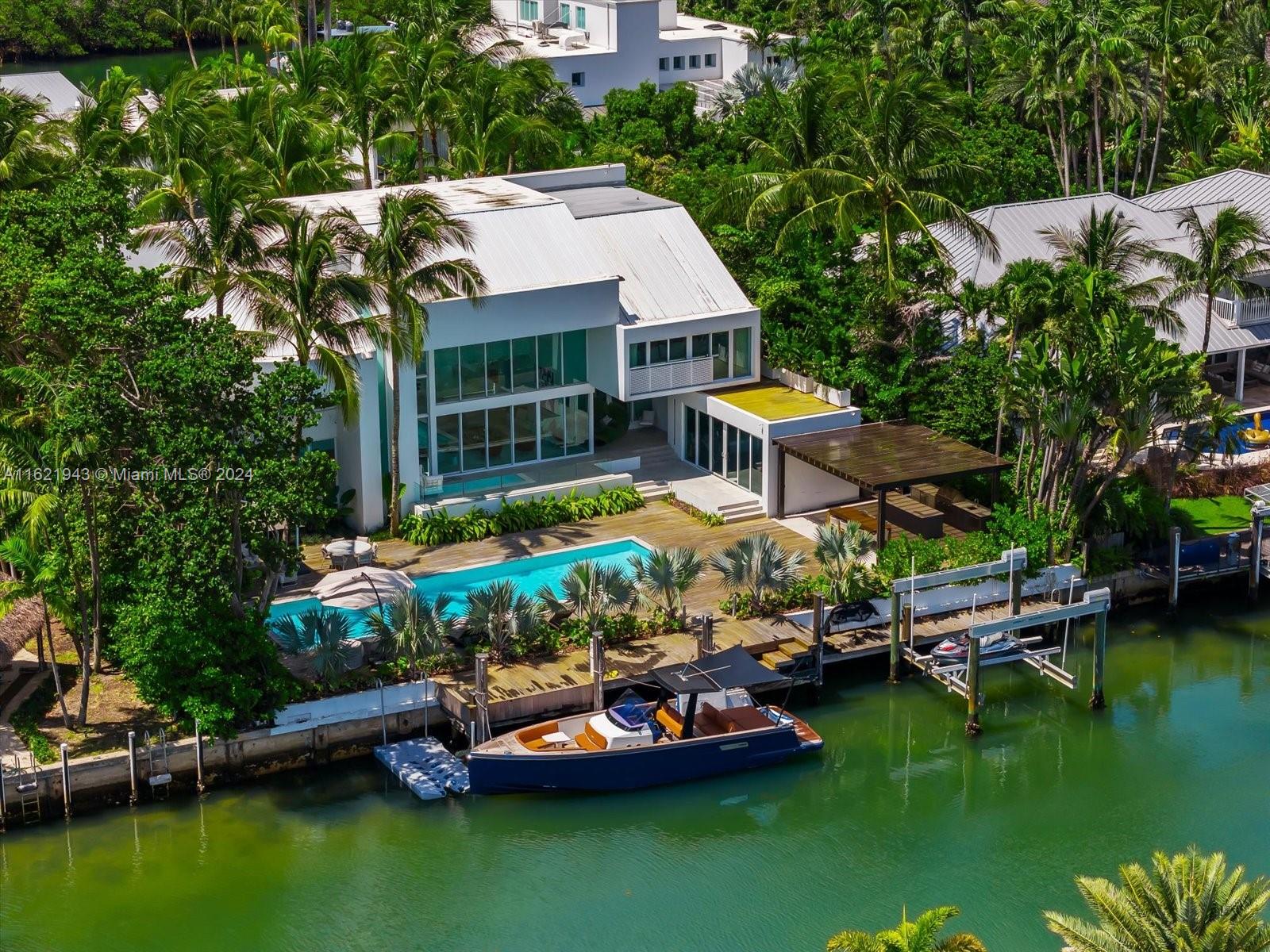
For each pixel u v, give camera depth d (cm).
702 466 7688
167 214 7425
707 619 5944
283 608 6359
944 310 7594
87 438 5234
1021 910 4984
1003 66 11394
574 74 13762
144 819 5400
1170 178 10569
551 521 7169
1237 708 6172
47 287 5616
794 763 5797
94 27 19412
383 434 7119
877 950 3869
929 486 7375
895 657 6222
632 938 4850
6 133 8325
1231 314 8325
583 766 5491
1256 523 6869
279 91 10569
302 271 6362
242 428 5562
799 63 12350
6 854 5203
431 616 5856
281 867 5169
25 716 5644
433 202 6669
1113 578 6838
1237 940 3894
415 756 5725
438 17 11631
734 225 8456
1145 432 6506
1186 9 12162
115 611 5597
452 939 4841
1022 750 5903
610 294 7356
